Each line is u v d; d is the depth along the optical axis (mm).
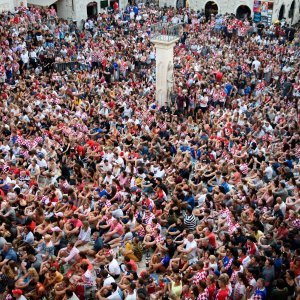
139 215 16266
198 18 43531
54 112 25094
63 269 14289
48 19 38281
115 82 31406
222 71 31453
